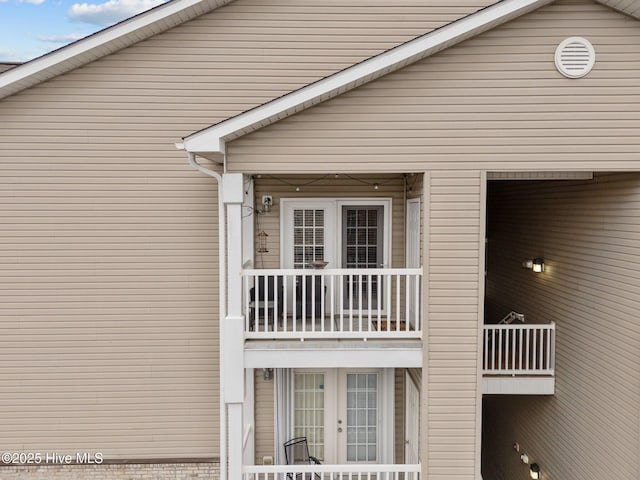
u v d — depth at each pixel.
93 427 7.21
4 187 7.01
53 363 7.15
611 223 6.64
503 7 5.55
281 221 7.64
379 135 5.89
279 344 6.15
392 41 7.21
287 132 5.89
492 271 11.27
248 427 7.49
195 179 7.14
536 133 5.86
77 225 7.09
